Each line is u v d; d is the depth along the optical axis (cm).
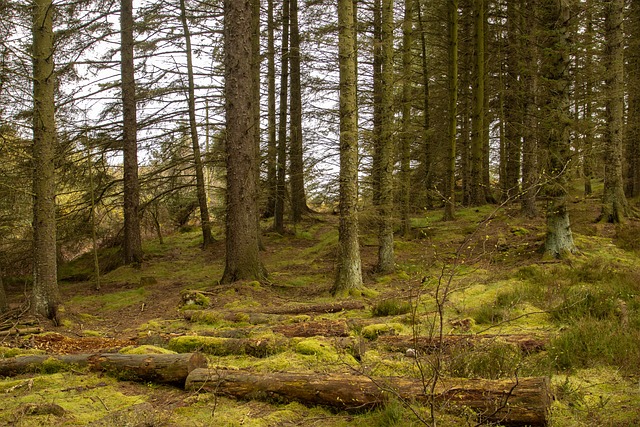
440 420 375
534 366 497
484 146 2203
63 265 1772
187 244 2034
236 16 1162
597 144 1121
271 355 592
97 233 1745
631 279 803
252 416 419
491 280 926
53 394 479
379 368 514
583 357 515
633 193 2030
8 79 864
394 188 1220
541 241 1212
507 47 1958
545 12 1091
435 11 2061
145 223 1986
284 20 1855
